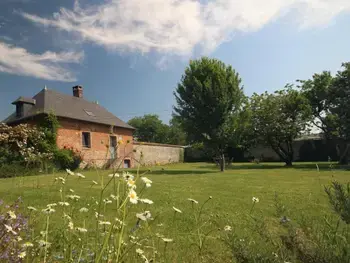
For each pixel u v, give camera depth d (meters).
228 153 32.56
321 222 2.75
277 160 31.06
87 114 23.34
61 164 18.56
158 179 11.18
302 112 22.53
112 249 1.48
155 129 61.25
